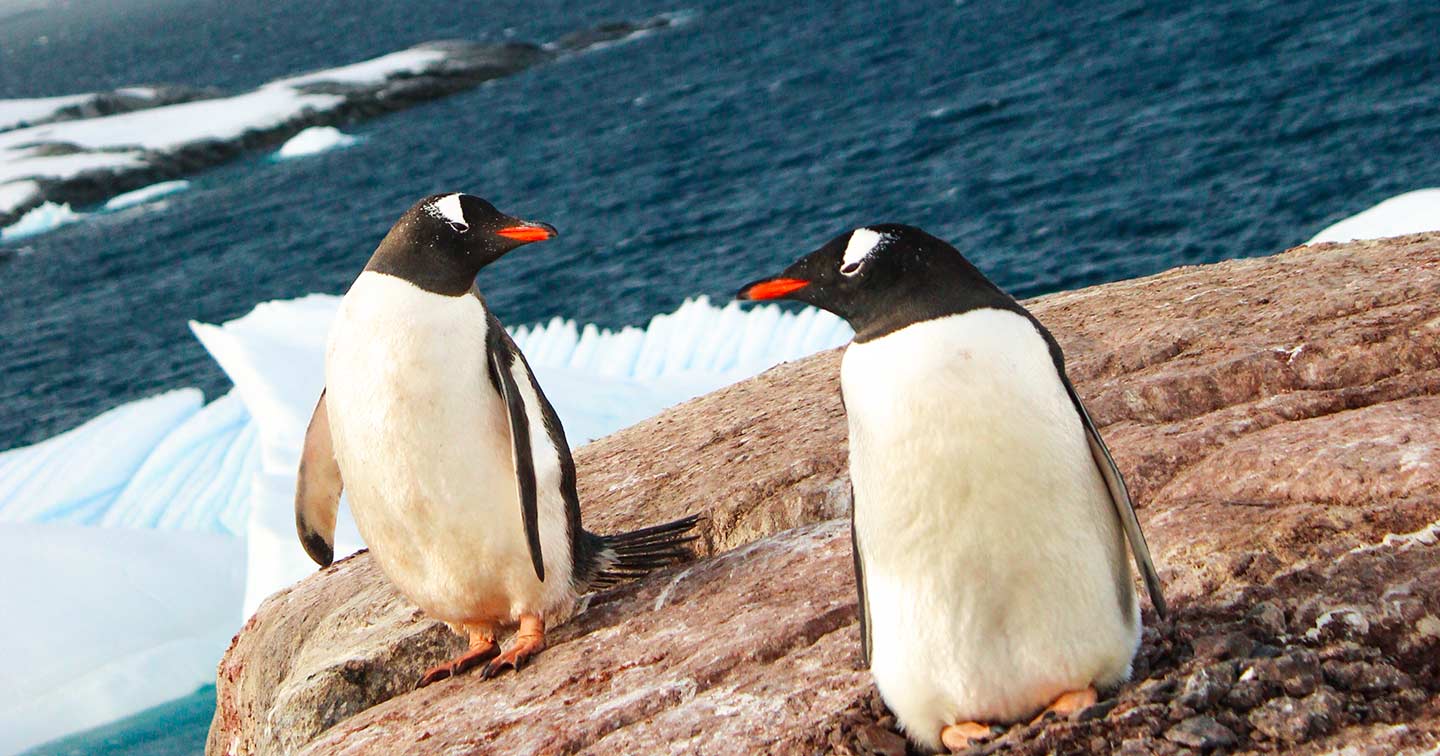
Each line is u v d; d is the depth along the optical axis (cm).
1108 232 5994
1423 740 769
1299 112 7212
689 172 9812
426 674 1228
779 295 825
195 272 9938
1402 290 1323
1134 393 1298
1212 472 1107
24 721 2352
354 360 1111
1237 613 914
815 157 9312
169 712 2395
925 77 11650
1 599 2694
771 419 1614
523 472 1096
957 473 765
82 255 11200
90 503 3753
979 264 6022
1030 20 13125
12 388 7594
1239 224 5678
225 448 3931
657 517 1412
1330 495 1017
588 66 17288
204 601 2762
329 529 1348
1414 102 6769
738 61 15288
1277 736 795
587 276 7238
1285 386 1245
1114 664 832
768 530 1346
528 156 12081
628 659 1099
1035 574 784
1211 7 11300
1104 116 8481
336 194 12019
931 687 824
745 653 1033
